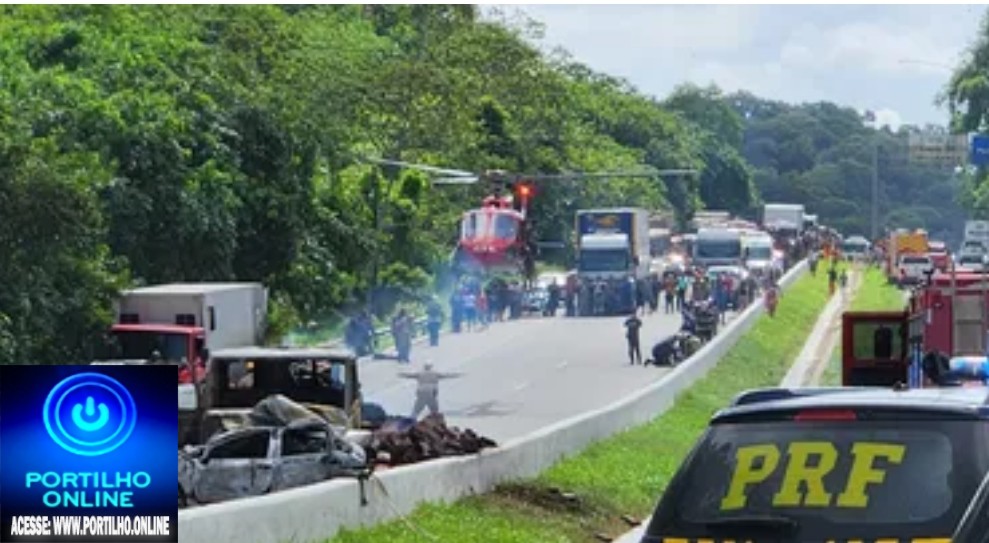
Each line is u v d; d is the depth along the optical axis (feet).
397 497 104.73
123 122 298.76
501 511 117.60
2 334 224.53
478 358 339.16
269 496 89.40
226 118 326.85
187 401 136.67
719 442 49.42
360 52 638.53
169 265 299.79
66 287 238.07
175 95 324.60
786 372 322.75
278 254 329.31
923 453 47.14
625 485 142.92
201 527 79.10
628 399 192.65
